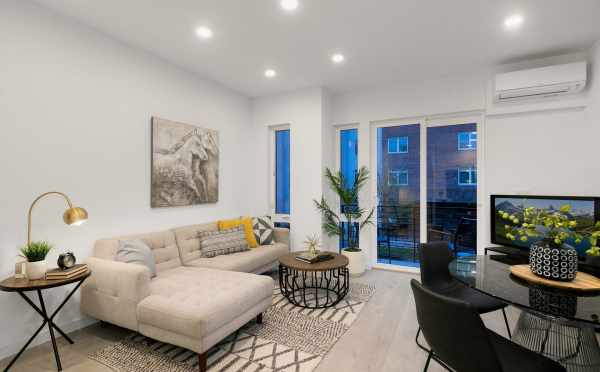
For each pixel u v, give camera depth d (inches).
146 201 123.3
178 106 137.6
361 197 175.0
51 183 93.5
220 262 123.6
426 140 160.2
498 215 130.9
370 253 172.2
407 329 97.5
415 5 91.4
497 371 46.4
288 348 86.1
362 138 171.8
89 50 103.7
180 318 75.4
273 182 186.1
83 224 101.6
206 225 145.4
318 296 127.4
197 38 112.3
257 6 92.0
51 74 93.5
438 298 50.7
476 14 96.3
